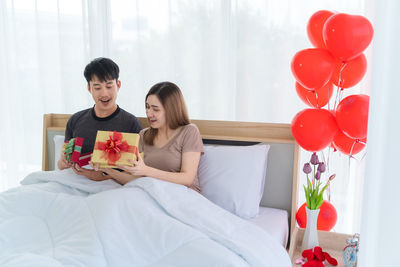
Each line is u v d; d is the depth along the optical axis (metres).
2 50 2.92
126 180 1.76
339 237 1.63
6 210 1.47
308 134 1.56
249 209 1.72
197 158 1.75
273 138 1.93
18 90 2.95
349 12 2.04
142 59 2.48
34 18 2.83
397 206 0.34
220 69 2.34
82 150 2.04
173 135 1.79
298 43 2.15
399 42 0.32
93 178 1.82
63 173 1.79
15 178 3.06
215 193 1.77
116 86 2.03
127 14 2.50
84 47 2.65
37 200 1.49
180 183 1.68
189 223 1.33
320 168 1.61
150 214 1.31
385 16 0.33
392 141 0.33
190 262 1.13
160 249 1.19
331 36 1.46
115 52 2.55
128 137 1.58
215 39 2.31
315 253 1.51
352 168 2.15
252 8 2.20
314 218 1.60
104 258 1.17
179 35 2.38
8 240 1.32
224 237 1.25
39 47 2.79
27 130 2.98
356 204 2.14
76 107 2.77
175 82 2.43
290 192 1.88
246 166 1.79
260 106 2.26
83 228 1.27
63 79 2.74
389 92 0.33
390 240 0.34
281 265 1.29
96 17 2.59
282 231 1.64
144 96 2.52
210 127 2.06
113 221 1.27
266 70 2.22
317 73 1.52
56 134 2.38
